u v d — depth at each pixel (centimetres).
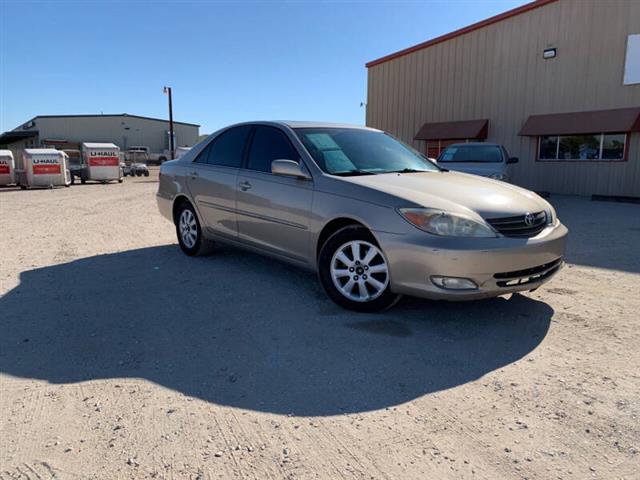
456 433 237
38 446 227
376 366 306
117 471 210
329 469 211
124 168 3484
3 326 372
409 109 2112
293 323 375
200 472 209
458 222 341
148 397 270
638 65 1462
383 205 364
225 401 266
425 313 394
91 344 340
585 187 1600
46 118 6594
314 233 414
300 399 268
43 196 1648
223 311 403
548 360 313
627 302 425
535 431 237
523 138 1744
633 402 261
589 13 1545
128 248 665
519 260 345
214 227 545
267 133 492
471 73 1870
